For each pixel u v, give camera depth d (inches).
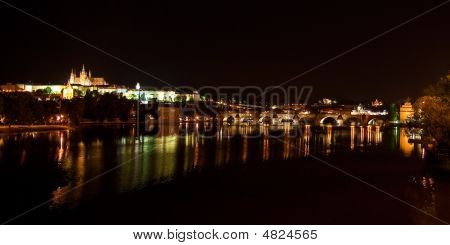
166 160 4463.6
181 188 2901.1
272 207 2385.6
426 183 3137.3
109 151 5177.2
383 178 3383.4
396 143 7032.5
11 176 3257.9
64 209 2292.1
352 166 4151.1
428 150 5319.9
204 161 4439.0
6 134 6796.3
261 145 6515.8
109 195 2637.8
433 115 4284.0
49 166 3799.2
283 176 3494.1
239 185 3041.3
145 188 2881.4
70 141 6220.5
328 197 2647.6
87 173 3464.6
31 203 2402.8
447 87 4311.0
